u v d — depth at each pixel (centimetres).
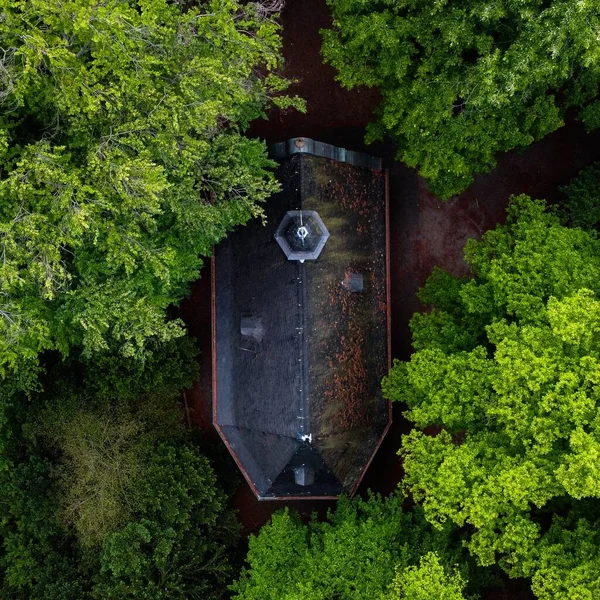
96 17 1377
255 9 1889
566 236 1862
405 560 1972
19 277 1531
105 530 2217
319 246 1911
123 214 1645
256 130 2670
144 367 2270
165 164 1714
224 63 1720
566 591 1606
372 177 2305
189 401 2745
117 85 1516
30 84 1548
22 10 1394
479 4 1650
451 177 2128
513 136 1909
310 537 2241
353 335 2162
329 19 2628
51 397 2344
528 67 1664
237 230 2205
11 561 2259
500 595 2517
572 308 1598
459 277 2666
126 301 1725
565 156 2636
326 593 1956
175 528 2256
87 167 1541
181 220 1817
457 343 2014
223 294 2320
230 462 2600
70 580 2206
